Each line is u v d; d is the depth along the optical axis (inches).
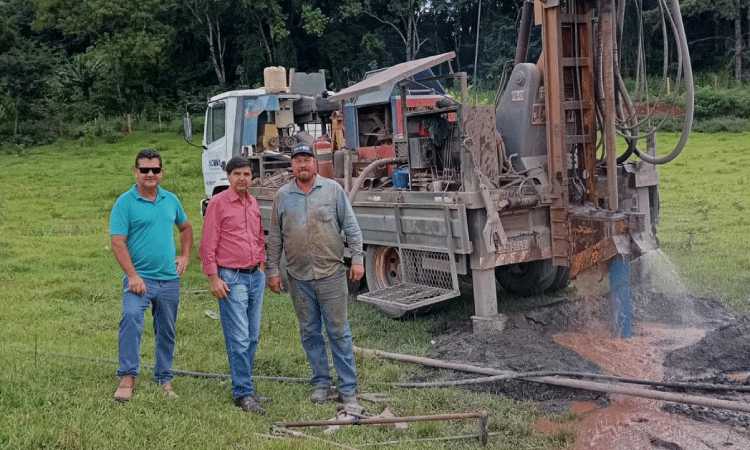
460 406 204.8
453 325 292.7
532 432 187.9
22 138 1497.3
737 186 634.2
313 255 205.2
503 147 280.4
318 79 494.3
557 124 270.2
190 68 1982.0
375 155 350.6
